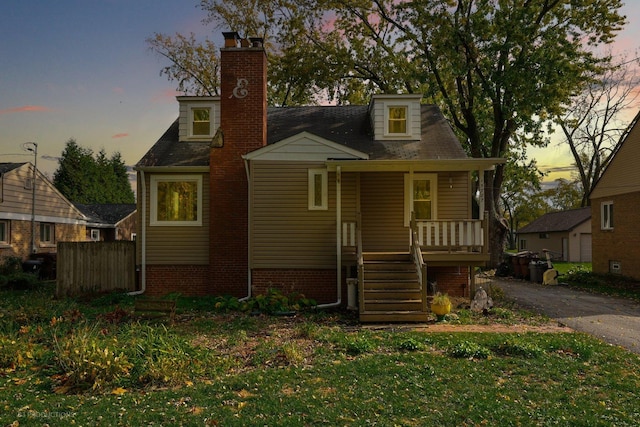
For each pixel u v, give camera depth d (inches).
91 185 1996.8
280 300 481.1
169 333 355.6
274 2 1082.1
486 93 909.2
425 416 200.2
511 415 201.6
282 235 533.3
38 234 911.0
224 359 285.7
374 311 427.8
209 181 584.4
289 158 534.6
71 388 238.4
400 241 558.6
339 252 512.4
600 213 892.6
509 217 2714.1
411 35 917.2
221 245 567.5
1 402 217.0
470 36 861.2
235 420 194.1
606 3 856.9
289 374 257.0
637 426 192.2
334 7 1002.7
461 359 289.3
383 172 563.5
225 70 583.5
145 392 233.5
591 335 375.2
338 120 676.1
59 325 368.5
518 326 407.5
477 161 486.6
